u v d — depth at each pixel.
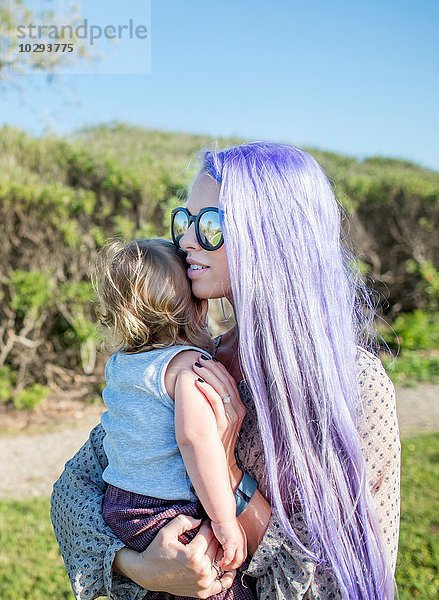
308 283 1.39
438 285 10.30
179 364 1.50
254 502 1.43
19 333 8.38
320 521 1.37
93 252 8.42
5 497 5.59
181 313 1.57
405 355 9.66
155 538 1.43
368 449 1.42
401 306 10.68
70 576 1.57
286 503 1.44
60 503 1.66
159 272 1.55
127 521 1.48
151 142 10.34
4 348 8.19
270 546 1.41
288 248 1.39
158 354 1.53
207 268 1.51
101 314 1.67
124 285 1.56
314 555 1.37
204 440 1.41
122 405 1.54
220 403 1.43
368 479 1.42
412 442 6.62
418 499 5.12
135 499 1.50
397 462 1.45
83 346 8.23
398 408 7.82
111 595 1.51
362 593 1.38
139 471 1.50
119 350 1.64
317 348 1.37
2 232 8.18
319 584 1.41
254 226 1.39
